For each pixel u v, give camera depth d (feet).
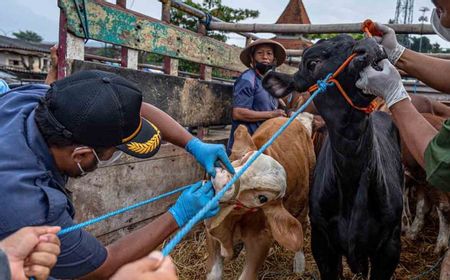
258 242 9.36
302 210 11.94
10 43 105.50
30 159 4.97
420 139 6.21
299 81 8.84
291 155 11.25
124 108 5.20
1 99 5.80
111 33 11.79
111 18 11.75
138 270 3.68
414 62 8.31
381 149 10.09
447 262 11.32
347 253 9.42
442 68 8.11
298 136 12.23
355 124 8.24
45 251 4.06
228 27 18.89
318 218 9.82
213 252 9.59
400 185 9.95
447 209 14.83
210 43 17.94
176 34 15.19
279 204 8.45
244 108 15.16
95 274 5.44
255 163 8.04
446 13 5.76
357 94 7.88
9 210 4.63
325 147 10.48
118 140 5.23
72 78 5.32
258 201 8.02
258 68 15.89
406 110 6.70
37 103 5.58
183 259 13.29
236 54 20.75
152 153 6.18
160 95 13.37
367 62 7.21
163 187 13.78
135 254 5.75
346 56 7.95
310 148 12.82
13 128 5.12
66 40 10.36
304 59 8.63
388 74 6.97
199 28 18.72
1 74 42.93
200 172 15.62
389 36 8.52
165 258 3.89
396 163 10.43
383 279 9.88
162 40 14.33
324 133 13.69
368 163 8.73
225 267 13.17
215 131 23.40
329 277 10.32
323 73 8.14
